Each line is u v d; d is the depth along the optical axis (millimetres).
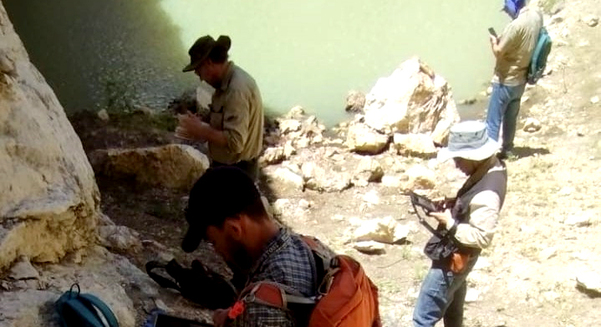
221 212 2986
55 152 5355
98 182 8516
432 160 10219
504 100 9781
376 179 9781
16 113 5180
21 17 14031
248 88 6375
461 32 14359
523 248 8039
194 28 14242
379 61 13438
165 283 5746
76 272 5215
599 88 11656
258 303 2848
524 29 9398
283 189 9414
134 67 12906
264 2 15164
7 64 5320
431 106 10656
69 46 13359
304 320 2926
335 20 14680
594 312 7055
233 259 3100
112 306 5004
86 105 11695
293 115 11688
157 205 8234
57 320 4441
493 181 5457
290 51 13656
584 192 9133
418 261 7988
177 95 12125
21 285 4648
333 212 9039
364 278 3127
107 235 6527
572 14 13641
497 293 7359
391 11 15023
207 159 8867
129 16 14336
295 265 2982
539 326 6887
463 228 5512
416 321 5969
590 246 8047
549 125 10922
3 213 4832
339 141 10930
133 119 10945
